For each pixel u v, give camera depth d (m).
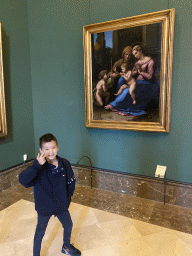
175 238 2.46
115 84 3.47
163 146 3.30
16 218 2.91
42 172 1.82
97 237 2.48
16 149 4.12
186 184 3.18
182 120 3.10
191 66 2.93
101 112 3.68
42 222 1.91
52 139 1.71
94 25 3.42
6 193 3.72
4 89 3.76
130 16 3.26
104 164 3.88
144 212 3.07
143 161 3.50
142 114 3.34
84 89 3.84
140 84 3.27
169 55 2.95
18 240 2.44
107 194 3.69
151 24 3.04
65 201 1.92
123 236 2.50
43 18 4.05
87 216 2.96
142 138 3.45
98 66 3.55
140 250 2.26
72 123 4.09
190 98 3.00
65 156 4.29
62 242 2.40
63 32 3.89
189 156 3.14
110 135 3.73
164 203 3.32
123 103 3.46
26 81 4.29
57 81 4.12
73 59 3.87
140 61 3.21
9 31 3.81
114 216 2.96
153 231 2.60
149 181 3.46
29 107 4.42
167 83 3.04
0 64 3.50
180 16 2.90
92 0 3.52
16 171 4.07
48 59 4.14
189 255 2.18
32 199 3.50
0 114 3.57
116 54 3.38
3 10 3.66
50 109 4.30
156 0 3.03
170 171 3.31
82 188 3.95
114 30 3.33
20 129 4.20
